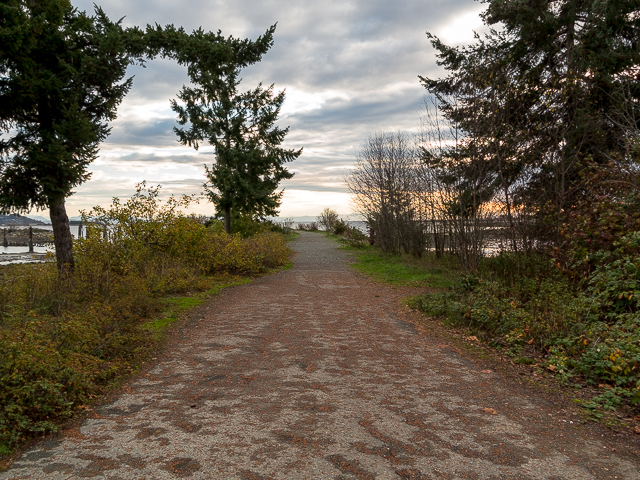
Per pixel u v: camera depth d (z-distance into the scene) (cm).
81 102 940
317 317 829
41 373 404
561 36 1190
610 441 342
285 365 536
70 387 411
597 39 1046
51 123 902
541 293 807
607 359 477
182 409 399
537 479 283
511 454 317
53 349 452
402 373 511
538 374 507
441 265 1528
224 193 1997
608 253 707
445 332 717
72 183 872
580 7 1131
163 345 620
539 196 1112
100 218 1109
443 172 1303
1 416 339
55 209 960
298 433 348
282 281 1338
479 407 409
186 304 913
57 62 895
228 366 530
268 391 447
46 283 812
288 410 396
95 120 969
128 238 1109
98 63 889
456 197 1263
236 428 357
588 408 407
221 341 648
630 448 330
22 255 2612
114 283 854
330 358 568
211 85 1902
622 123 986
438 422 373
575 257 805
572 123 1027
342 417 381
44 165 816
